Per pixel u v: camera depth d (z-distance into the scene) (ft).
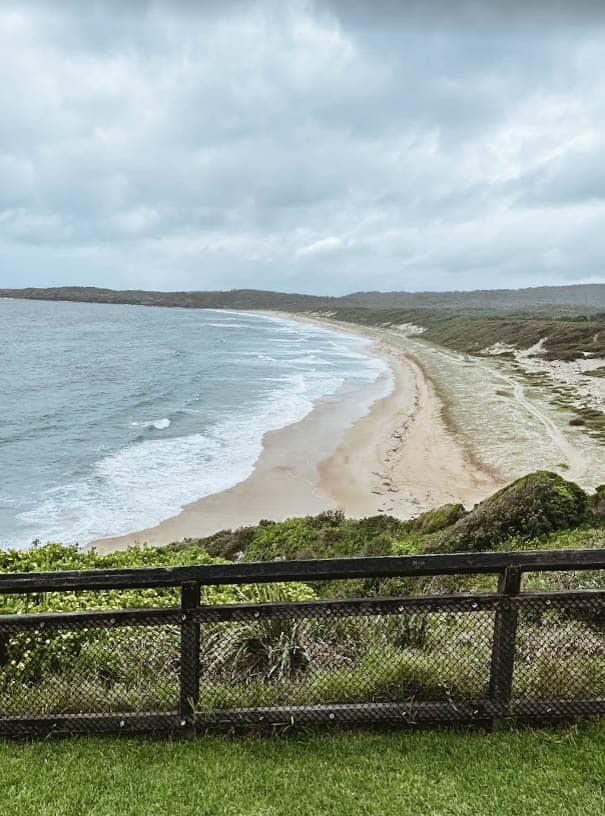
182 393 157.17
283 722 12.08
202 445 105.91
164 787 10.67
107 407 139.13
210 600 17.88
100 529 69.97
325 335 383.24
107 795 10.49
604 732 11.91
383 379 185.98
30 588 11.43
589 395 144.56
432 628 14.34
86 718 11.97
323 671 13.35
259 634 13.97
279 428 119.03
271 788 10.66
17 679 13.07
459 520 44.70
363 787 10.68
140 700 12.45
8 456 98.48
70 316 513.45
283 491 83.46
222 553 52.70
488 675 12.78
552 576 20.88
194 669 11.95
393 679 12.76
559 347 233.14
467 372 195.93
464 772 11.00
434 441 107.45
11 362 215.51
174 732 12.07
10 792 10.50
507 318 377.91
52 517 73.15
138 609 11.80
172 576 11.64
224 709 12.10
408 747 11.64
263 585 19.19
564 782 10.73
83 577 11.48
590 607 12.26
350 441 109.19
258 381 178.70
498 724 12.23
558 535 37.60
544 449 97.60
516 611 12.02
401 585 29.76
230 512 75.77
